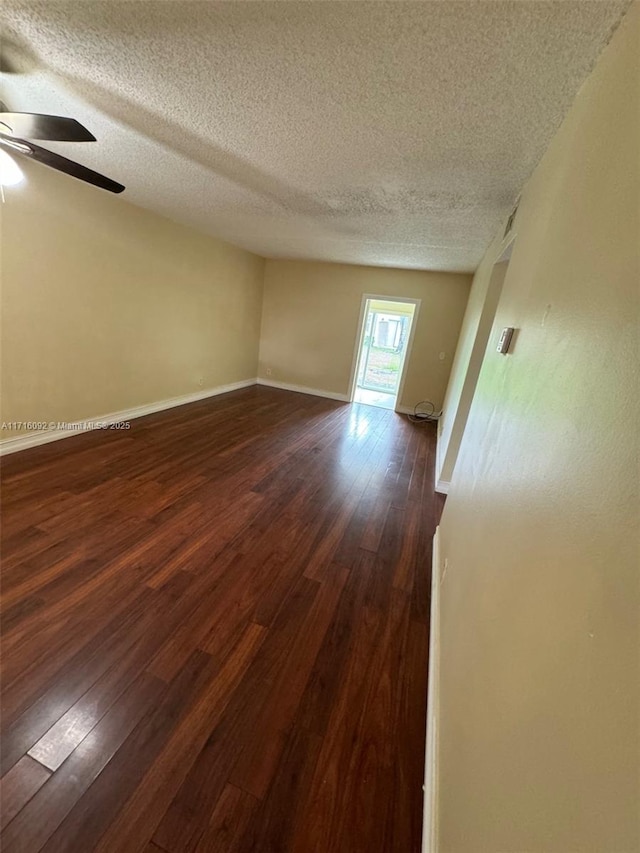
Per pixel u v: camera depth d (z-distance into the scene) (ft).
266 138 6.05
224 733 4.15
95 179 6.49
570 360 2.43
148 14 3.67
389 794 3.78
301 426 15.66
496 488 3.69
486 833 2.12
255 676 4.85
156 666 4.81
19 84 5.24
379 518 9.18
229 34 3.80
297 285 20.48
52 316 10.00
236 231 13.99
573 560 1.79
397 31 3.48
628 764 1.12
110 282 11.52
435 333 18.74
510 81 3.98
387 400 22.27
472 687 3.11
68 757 3.75
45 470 9.23
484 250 12.06
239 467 11.03
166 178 8.73
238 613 5.82
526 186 6.32
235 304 18.60
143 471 9.95
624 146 2.29
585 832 1.27
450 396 14.78
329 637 5.59
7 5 3.75
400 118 5.02
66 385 10.86
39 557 6.40
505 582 2.84
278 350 21.81
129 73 4.71
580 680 1.50
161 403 15.19
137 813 3.42
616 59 2.90
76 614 5.41
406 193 7.83
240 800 3.60
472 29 3.34
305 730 4.27
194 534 7.62
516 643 2.33
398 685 4.94
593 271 2.36
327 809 3.61
